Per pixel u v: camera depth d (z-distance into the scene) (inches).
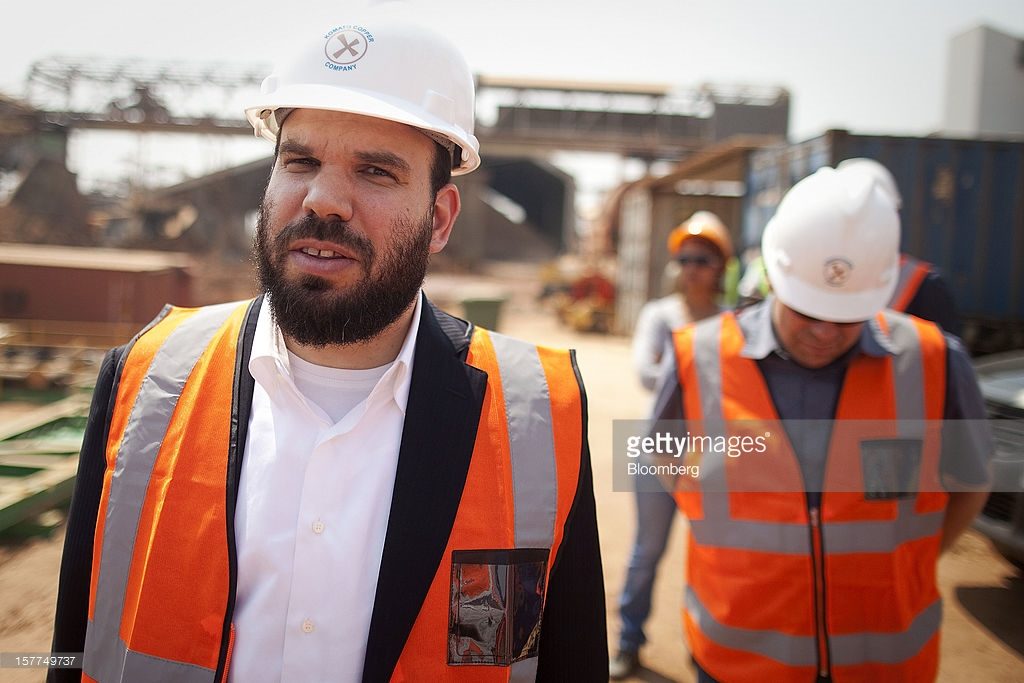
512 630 46.5
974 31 650.2
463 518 46.8
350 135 44.8
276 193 46.0
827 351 71.6
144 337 51.6
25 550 173.6
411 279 46.6
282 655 44.3
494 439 49.2
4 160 1082.7
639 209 660.7
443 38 49.9
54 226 1040.8
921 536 70.8
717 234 138.8
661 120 1144.2
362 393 49.1
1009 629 120.1
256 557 44.8
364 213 44.7
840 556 68.7
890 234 70.6
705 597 74.7
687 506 77.0
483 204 1732.3
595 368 506.3
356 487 46.5
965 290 289.6
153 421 47.6
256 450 46.7
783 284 72.1
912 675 69.1
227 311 52.6
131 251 1104.8
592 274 858.1
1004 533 132.6
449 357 50.3
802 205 72.7
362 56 46.3
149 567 44.5
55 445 222.2
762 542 70.7
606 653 52.0
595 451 227.8
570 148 1147.3
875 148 292.0
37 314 410.9
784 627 69.4
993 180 289.3
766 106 1122.7
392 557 44.6
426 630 44.9
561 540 49.6
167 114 1087.0
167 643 43.9
